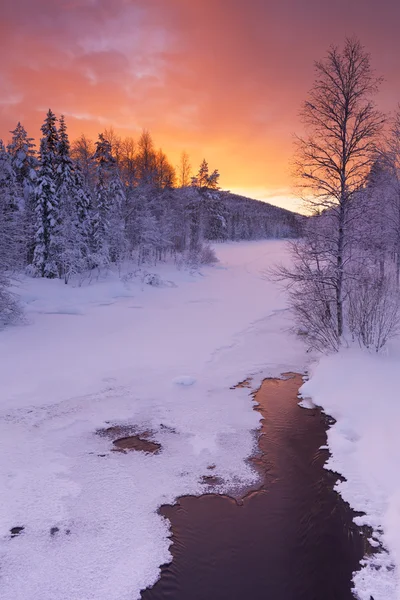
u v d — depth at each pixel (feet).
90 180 146.10
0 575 17.17
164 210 156.97
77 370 43.98
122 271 127.24
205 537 19.79
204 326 67.56
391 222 65.16
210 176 204.03
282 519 21.12
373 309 44.29
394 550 18.42
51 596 16.16
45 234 106.01
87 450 27.89
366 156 43.73
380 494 22.40
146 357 49.29
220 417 33.63
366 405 32.86
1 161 101.50
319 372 41.63
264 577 17.34
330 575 17.37
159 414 33.94
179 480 24.63
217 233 233.76
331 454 27.43
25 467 25.46
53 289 94.68
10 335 59.26
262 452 28.12
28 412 33.55
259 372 45.06
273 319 73.51
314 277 46.93
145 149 171.53
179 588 16.75
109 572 17.51
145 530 20.17
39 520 20.63
